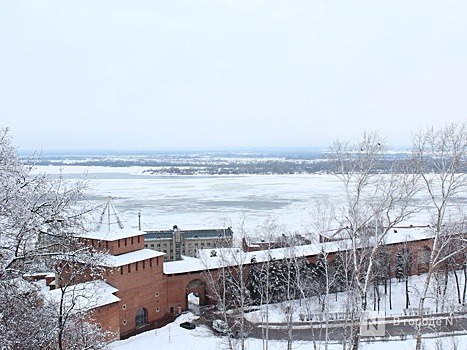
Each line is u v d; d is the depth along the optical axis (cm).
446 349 4544
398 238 8138
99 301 5131
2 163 1989
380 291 7281
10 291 2000
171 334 5828
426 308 6191
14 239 1955
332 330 5591
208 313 6725
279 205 18238
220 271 6319
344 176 3142
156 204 19625
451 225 4562
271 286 5841
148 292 6488
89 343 2725
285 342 5231
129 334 6091
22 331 1992
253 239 10212
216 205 18962
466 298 6731
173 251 11750
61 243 2081
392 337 5141
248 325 5925
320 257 6631
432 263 2867
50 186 2172
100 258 2428
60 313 2116
